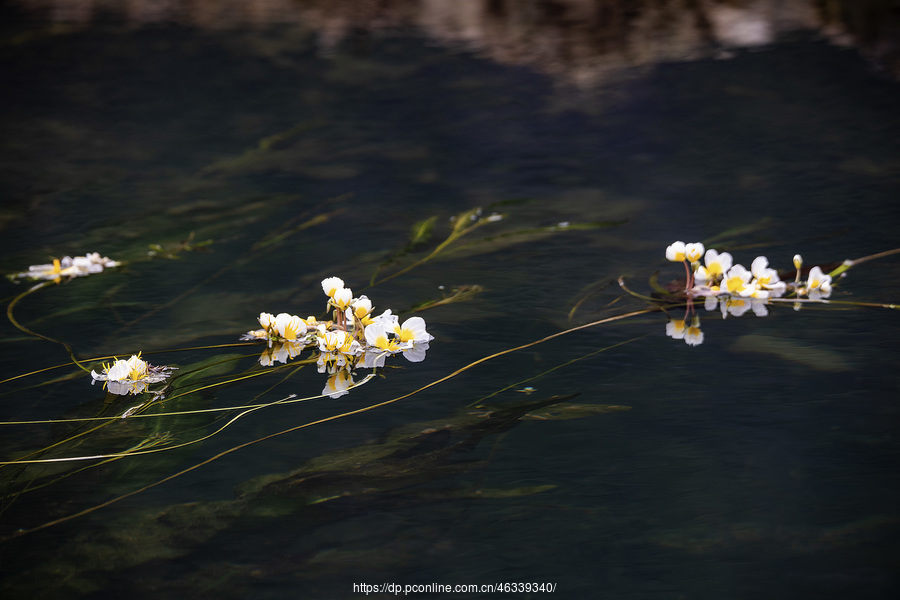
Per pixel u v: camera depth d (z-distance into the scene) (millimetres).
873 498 2938
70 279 3316
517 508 2941
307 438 3016
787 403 3031
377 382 3090
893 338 3121
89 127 4137
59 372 3117
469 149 3721
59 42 5895
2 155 3750
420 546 2918
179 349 3154
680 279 3266
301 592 2891
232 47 5695
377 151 3727
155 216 3498
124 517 2945
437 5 7043
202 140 3891
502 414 3033
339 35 5977
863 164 3555
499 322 3186
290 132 3965
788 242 3332
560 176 3594
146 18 6723
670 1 6789
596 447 2992
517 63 5070
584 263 3316
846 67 4496
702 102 4109
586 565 2902
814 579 2889
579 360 3107
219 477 2979
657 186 3535
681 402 3039
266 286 3283
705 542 2912
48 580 2902
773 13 6008
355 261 3342
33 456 3004
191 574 2904
